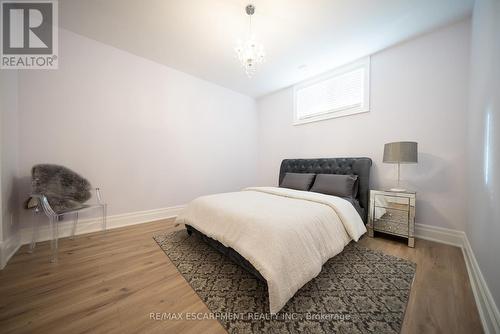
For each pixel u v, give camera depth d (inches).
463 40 80.0
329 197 83.0
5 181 68.2
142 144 113.1
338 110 121.3
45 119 85.3
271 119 167.6
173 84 125.0
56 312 45.1
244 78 138.1
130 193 109.3
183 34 90.5
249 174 174.4
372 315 44.5
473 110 68.4
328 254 58.6
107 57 100.2
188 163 134.0
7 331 39.9
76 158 92.8
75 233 93.0
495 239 42.2
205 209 76.4
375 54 105.0
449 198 83.7
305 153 142.4
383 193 89.7
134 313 45.3
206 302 48.7
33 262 67.3
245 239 54.1
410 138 93.7
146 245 82.4
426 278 58.7
